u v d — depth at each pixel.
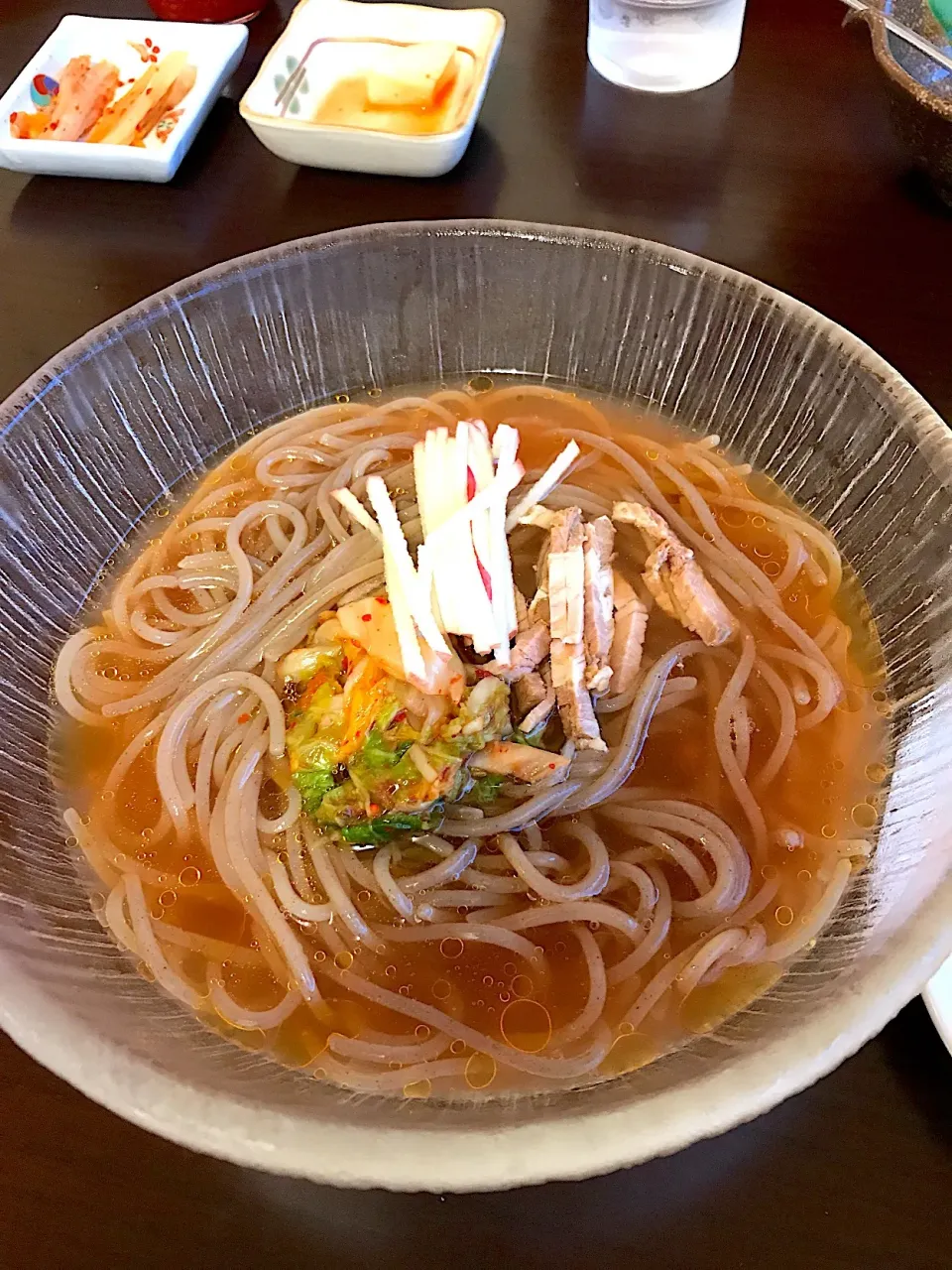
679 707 0.29
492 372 0.36
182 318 0.33
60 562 0.30
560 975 0.25
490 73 0.43
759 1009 0.23
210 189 0.42
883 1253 0.21
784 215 0.40
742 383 0.33
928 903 0.21
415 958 0.25
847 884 0.25
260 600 0.30
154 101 0.43
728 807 0.27
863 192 0.40
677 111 0.44
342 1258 0.21
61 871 0.26
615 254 0.32
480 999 0.24
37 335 0.37
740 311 0.32
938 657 0.27
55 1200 0.22
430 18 0.43
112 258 0.40
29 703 0.28
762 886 0.26
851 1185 0.21
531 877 0.26
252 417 0.35
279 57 0.42
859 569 0.30
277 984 0.25
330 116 0.42
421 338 0.35
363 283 0.34
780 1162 0.22
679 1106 0.18
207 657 0.30
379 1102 0.22
